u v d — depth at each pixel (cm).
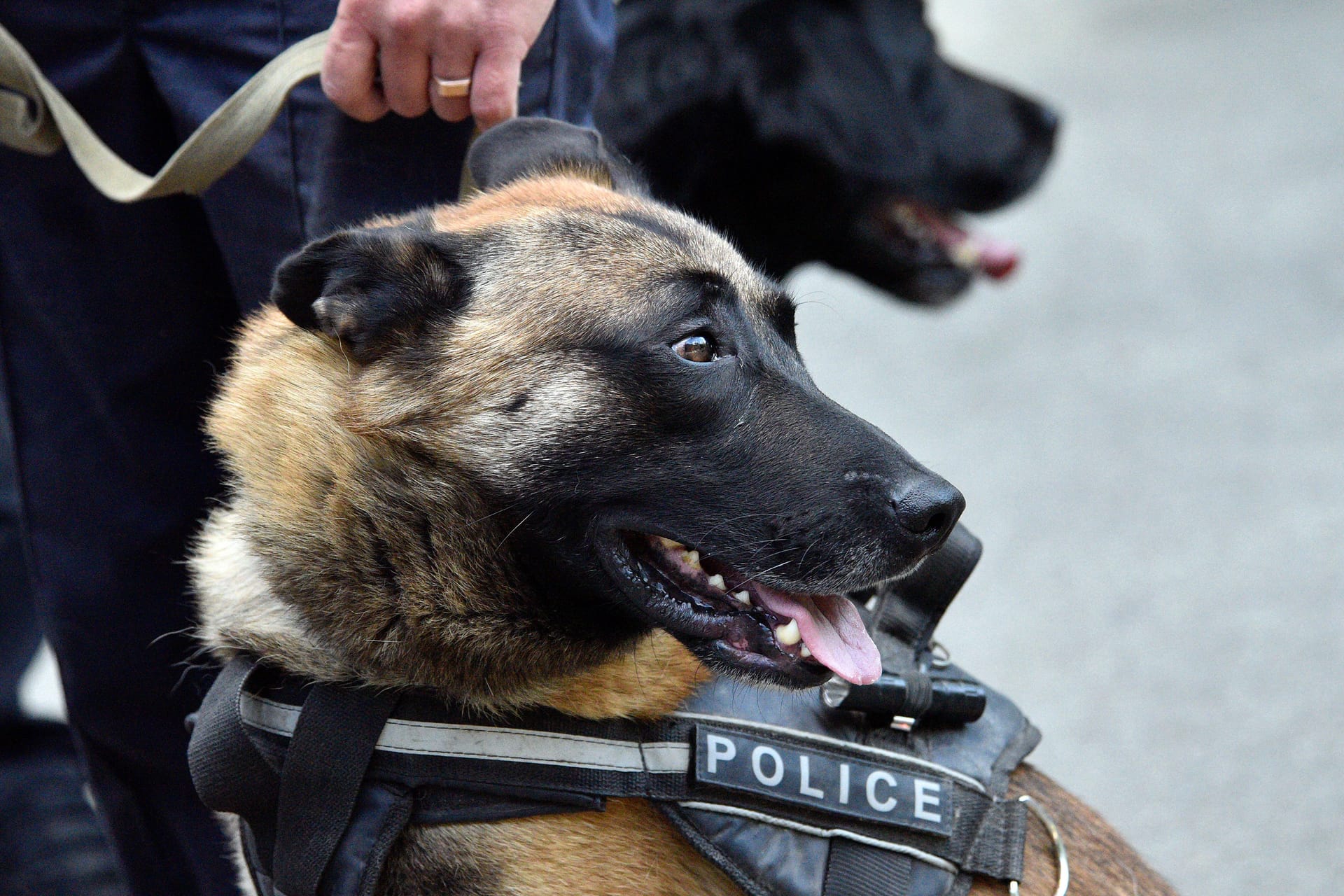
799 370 249
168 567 325
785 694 247
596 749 230
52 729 403
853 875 228
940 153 538
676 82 468
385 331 239
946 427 710
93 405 321
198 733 235
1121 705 469
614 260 239
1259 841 403
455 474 237
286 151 281
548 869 230
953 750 246
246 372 253
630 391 234
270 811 237
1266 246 917
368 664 235
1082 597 536
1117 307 853
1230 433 663
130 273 313
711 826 228
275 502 239
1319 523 569
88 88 300
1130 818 417
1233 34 1520
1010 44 1588
